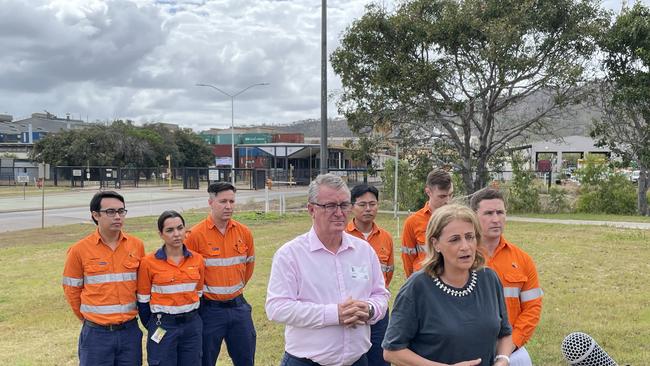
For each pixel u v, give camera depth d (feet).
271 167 255.91
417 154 81.71
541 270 34.12
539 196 84.69
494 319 8.96
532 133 81.30
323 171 59.67
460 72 73.05
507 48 67.36
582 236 50.08
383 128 79.30
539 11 68.64
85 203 111.65
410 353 8.87
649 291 28.35
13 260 43.34
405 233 16.52
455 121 79.25
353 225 16.69
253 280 33.47
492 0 69.05
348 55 74.43
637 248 42.42
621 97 72.49
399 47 71.92
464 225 8.82
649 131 75.41
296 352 10.30
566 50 70.79
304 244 10.56
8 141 357.82
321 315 9.78
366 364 10.96
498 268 11.89
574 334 10.39
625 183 79.20
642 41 71.36
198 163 279.49
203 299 16.10
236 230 16.70
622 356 18.58
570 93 73.67
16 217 83.82
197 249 16.05
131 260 14.96
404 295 9.06
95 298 14.43
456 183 80.59
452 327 8.63
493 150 79.87
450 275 9.02
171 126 354.74
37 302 29.63
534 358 18.37
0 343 22.36
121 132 227.20
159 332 14.97
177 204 109.19
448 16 68.54
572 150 205.77
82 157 210.18
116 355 14.60
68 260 14.69
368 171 90.89
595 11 70.33
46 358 20.02
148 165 234.58
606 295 27.45
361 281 10.64
